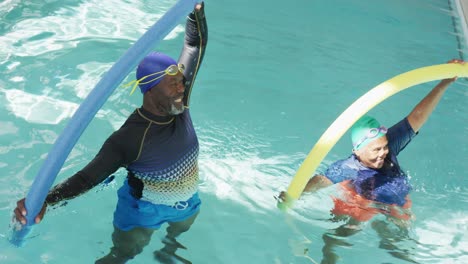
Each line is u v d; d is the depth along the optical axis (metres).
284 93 4.60
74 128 2.30
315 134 4.12
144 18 5.53
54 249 2.77
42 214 2.42
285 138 4.02
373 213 3.16
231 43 5.33
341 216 3.19
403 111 4.62
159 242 2.90
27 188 3.14
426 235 3.23
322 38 5.83
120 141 2.57
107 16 5.43
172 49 4.93
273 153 3.83
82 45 4.77
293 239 3.08
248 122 4.12
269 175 3.59
